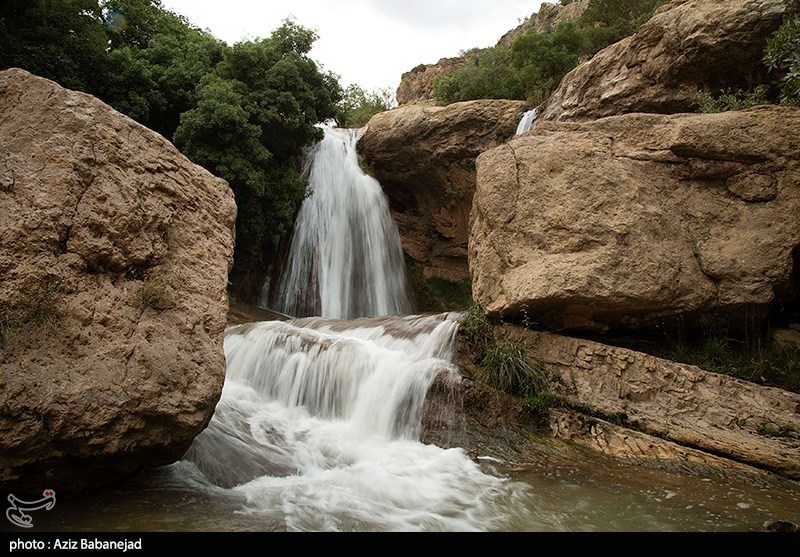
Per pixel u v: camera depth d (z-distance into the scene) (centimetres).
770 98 1060
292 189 1532
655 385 706
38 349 376
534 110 1560
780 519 477
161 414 425
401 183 1941
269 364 846
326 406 777
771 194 774
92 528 369
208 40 1628
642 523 462
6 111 437
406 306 1839
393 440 712
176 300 473
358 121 3119
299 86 1496
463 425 725
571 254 805
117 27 1764
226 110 1284
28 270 385
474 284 955
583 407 721
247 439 609
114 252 438
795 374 695
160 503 423
